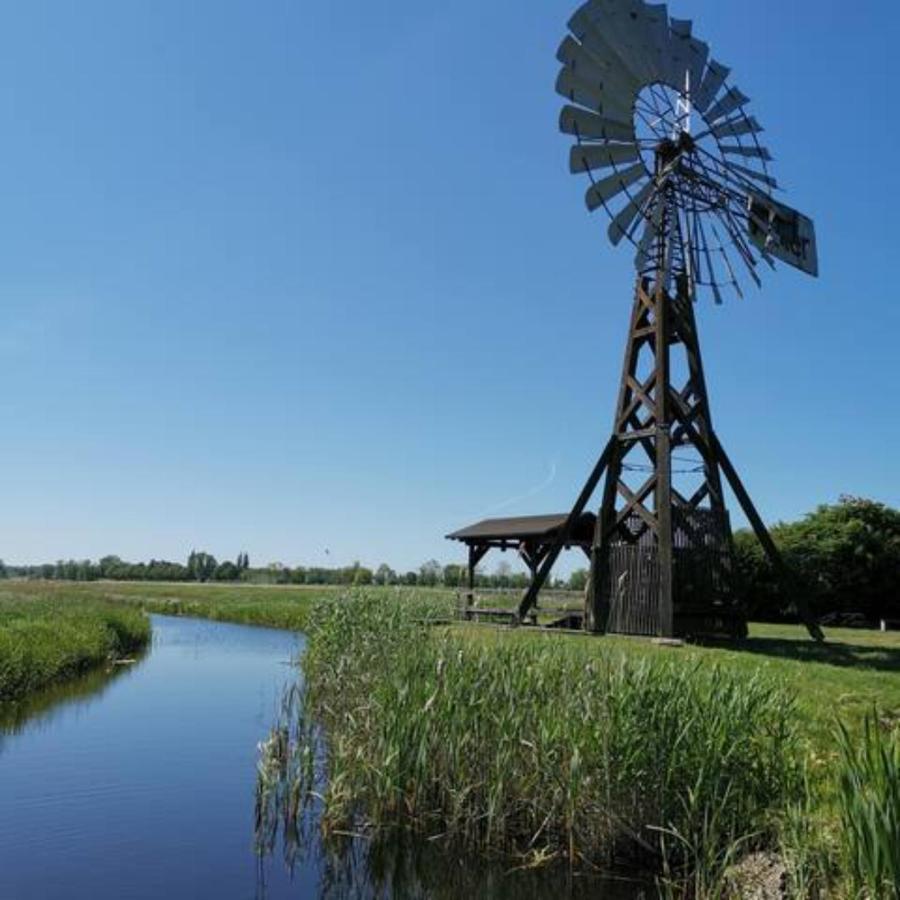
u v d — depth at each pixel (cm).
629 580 2120
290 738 1473
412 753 1082
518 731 1029
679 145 2244
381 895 899
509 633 1609
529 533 2614
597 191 2178
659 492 2080
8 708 1922
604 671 1052
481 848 999
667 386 2142
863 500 4031
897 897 616
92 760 1443
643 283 2272
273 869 966
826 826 773
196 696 2123
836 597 3778
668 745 938
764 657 1688
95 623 3134
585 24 2152
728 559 2186
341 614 2002
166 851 1014
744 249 2297
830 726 1080
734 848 818
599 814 958
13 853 1006
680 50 2338
